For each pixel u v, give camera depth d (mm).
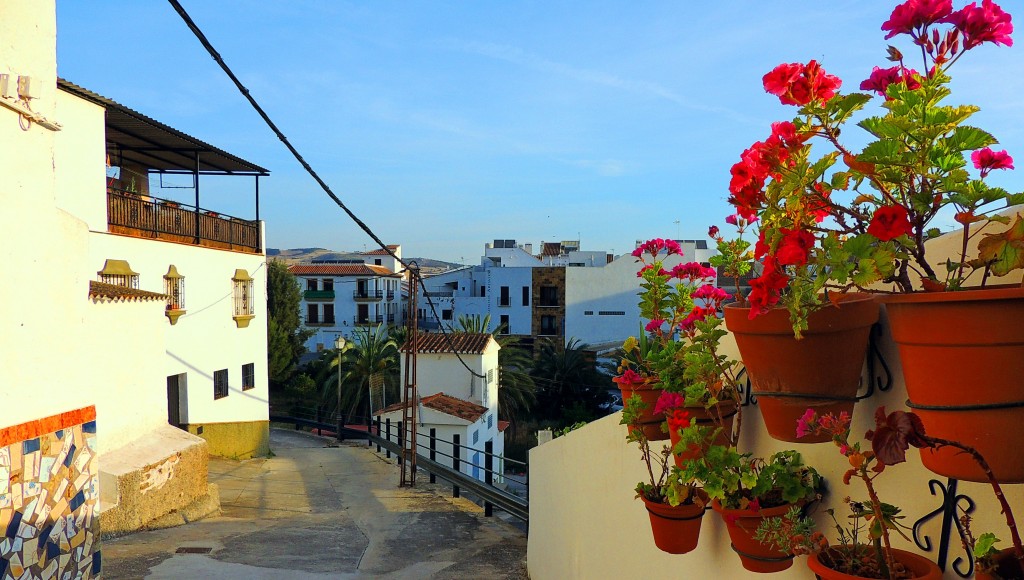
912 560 1869
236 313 20016
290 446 23312
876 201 1702
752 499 2443
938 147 1502
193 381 17484
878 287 2094
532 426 35375
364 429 32969
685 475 2566
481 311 47750
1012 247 1472
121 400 10719
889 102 1582
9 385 3455
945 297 1422
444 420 23000
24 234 3541
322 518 11742
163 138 16938
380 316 58031
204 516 11312
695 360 2689
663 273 3447
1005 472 1408
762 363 1977
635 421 3129
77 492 4027
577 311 46281
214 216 19266
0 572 3377
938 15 1592
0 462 3375
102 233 13805
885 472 2152
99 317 10219
